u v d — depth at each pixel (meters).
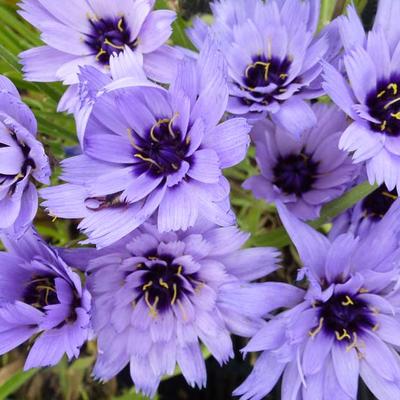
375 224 0.24
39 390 0.31
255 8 0.23
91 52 0.24
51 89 0.26
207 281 0.23
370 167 0.22
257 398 0.23
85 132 0.22
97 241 0.22
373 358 0.23
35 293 0.23
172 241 0.22
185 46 0.26
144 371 0.23
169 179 0.22
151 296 0.23
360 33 0.22
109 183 0.22
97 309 0.23
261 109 0.23
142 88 0.22
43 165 0.22
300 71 0.23
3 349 0.23
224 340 0.23
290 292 0.23
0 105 0.22
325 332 0.23
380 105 0.23
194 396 0.30
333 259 0.22
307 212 0.24
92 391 0.30
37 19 0.24
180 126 0.22
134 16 0.23
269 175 0.25
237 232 0.22
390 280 0.22
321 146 0.24
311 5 0.23
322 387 0.23
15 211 0.22
